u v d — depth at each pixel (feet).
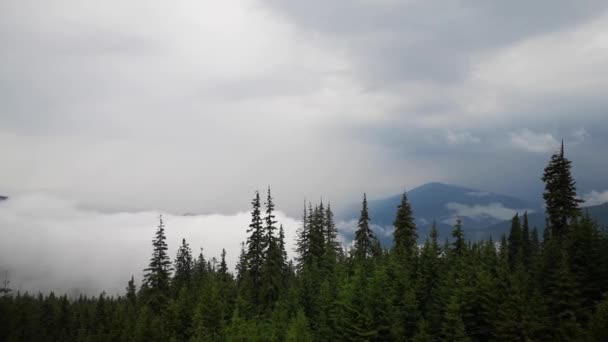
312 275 205.67
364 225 231.71
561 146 182.39
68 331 312.71
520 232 249.55
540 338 131.23
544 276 158.71
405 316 149.89
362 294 160.76
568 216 176.96
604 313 115.34
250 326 172.96
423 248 189.88
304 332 156.76
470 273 160.35
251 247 218.38
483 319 145.69
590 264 147.23
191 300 239.09
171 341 201.87
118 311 275.39
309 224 248.93
